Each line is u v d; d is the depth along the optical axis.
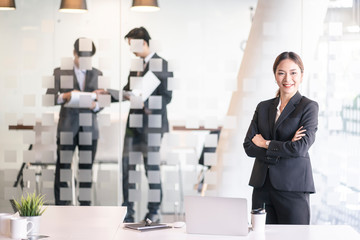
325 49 5.57
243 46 5.64
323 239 3.26
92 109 5.75
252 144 4.34
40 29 5.70
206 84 5.67
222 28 5.64
